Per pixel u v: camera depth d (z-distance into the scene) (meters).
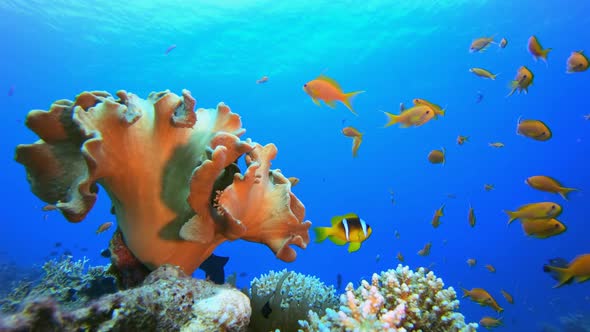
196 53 34.91
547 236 4.87
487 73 7.94
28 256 37.44
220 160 2.00
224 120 2.55
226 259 4.44
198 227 2.22
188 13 28.08
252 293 2.96
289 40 32.75
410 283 3.15
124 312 1.58
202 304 1.94
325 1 26.64
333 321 2.33
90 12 27.72
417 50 34.06
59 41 32.47
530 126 6.24
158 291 1.85
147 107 2.35
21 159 2.07
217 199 2.22
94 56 35.16
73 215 1.87
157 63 36.78
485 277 40.53
